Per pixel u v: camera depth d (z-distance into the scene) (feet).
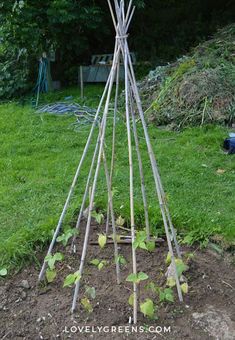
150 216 11.93
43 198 13.47
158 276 10.02
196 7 31.83
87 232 9.27
